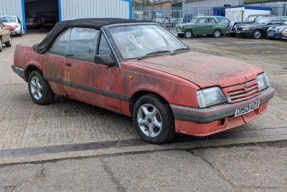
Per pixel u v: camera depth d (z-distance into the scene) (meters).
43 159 3.52
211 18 23.03
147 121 3.92
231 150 3.79
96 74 4.37
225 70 3.86
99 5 26.80
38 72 5.50
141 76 3.82
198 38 22.69
